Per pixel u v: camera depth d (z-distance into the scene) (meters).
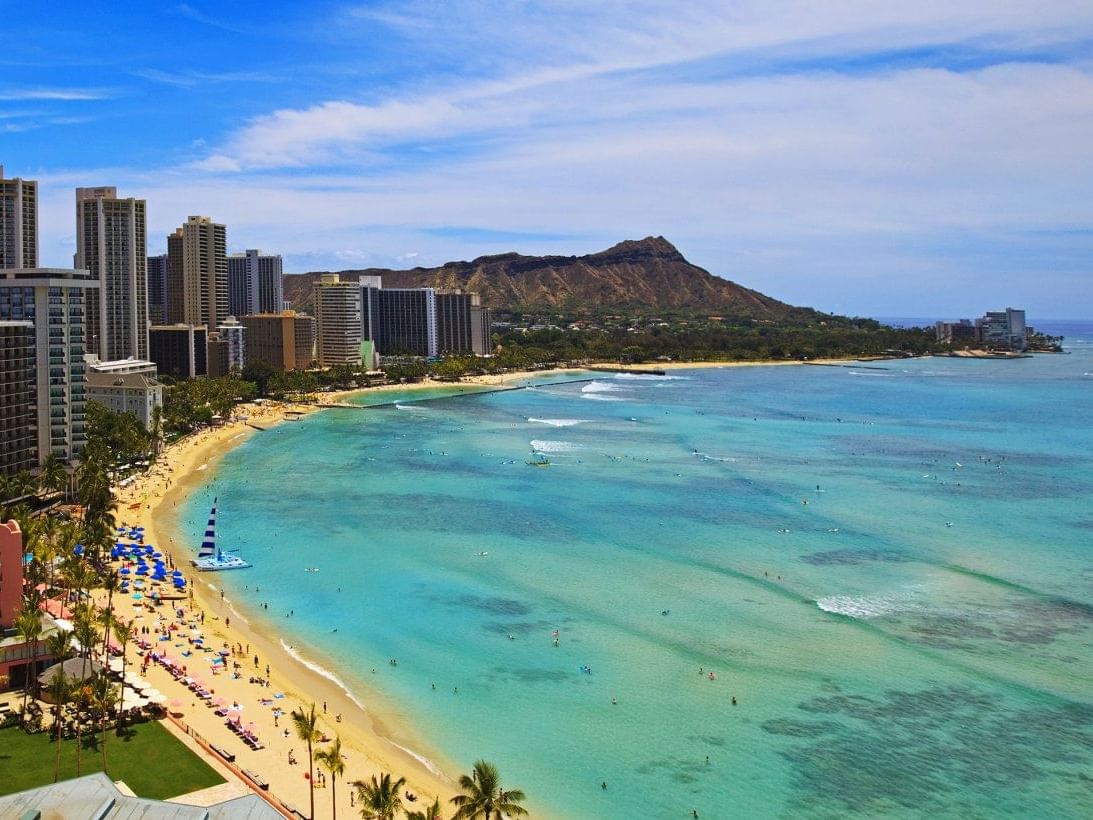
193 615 147.38
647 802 95.50
